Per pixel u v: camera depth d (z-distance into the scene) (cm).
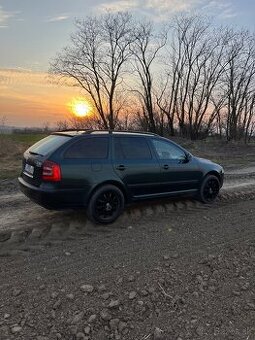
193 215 798
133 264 551
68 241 627
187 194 859
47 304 445
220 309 461
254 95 4353
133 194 750
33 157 693
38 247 598
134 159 750
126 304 454
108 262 554
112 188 709
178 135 4488
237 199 978
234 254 605
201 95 4403
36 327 408
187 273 533
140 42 4166
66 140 682
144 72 4278
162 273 527
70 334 401
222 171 926
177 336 410
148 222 737
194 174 857
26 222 718
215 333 420
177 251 604
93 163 691
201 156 2372
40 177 661
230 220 777
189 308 458
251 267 568
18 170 1345
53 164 652
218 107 4431
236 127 4403
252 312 459
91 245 614
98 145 709
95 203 692
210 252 606
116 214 721
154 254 589
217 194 917
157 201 885
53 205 657
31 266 534
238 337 416
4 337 390
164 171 793
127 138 753
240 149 3103
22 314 426
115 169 715
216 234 691
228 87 4391
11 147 1783
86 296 464
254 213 839
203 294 488
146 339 403
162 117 4453
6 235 648
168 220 756
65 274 514
